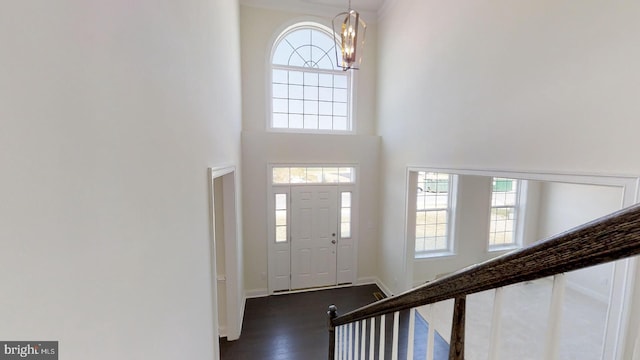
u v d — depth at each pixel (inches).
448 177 204.1
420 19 138.1
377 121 195.8
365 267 200.1
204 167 72.3
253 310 164.9
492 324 23.9
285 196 185.3
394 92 169.0
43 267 21.2
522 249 20.6
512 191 214.7
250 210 178.1
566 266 17.7
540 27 75.0
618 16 57.8
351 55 116.3
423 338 131.2
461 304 27.3
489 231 208.2
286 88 192.2
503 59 87.7
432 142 129.2
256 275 182.1
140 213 36.5
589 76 63.4
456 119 111.7
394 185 171.2
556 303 19.3
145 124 38.0
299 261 190.1
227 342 135.8
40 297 21.0
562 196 199.5
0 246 17.9
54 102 22.2
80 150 25.2
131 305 34.2
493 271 22.8
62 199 23.1
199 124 67.0
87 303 26.1
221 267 136.2
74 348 24.3
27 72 19.7
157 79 42.1
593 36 62.5
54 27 22.1
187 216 57.2
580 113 65.6
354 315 60.2
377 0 178.5
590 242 16.3
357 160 191.3
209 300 76.8
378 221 197.5
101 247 28.2
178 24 51.9
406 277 158.9
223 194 130.4
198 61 66.1
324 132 195.9
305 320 154.9
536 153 77.1
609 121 59.9
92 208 26.9
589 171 63.7
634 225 14.3
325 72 197.5
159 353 42.5
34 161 20.3
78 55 24.9
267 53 180.4
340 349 85.7
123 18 32.4
